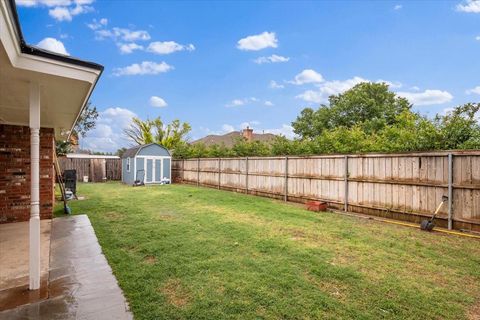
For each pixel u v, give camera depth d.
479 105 6.25
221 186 14.34
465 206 5.69
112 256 4.16
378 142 8.34
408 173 6.71
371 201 7.56
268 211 7.96
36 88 3.15
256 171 11.95
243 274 3.52
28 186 6.69
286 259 4.08
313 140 10.88
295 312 2.70
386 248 4.70
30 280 3.13
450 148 6.27
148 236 5.20
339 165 8.48
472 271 3.76
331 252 4.44
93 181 20.94
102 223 6.34
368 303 2.90
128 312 2.67
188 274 3.51
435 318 2.67
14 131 6.53
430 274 3.66
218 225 6.13
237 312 2.69
